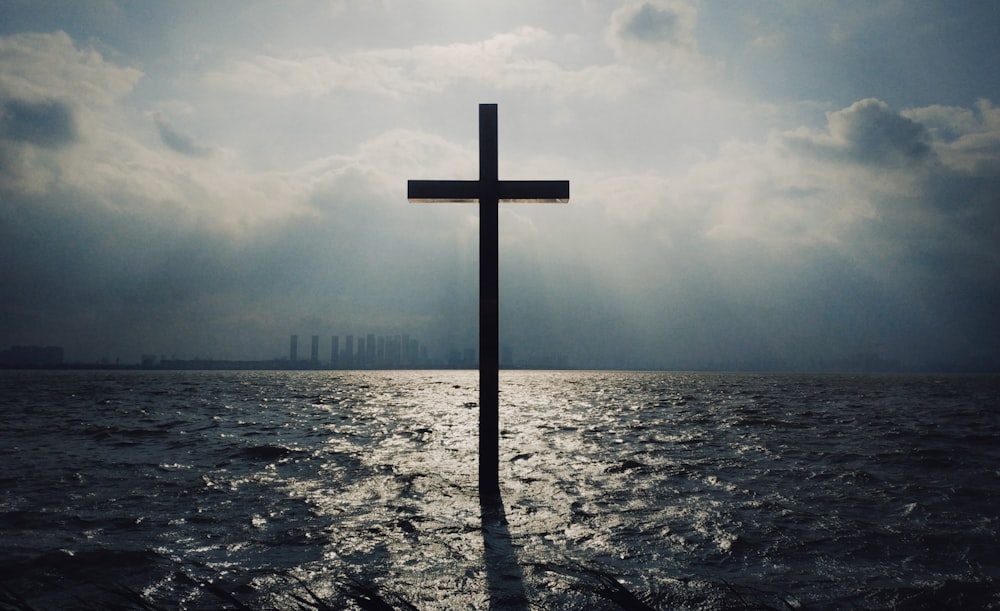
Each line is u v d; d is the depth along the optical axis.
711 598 4.63
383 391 47.41
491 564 5.43
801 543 6.10
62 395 36.69
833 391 47.22
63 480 9.31
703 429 16.66
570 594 4.70
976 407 27.06
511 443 13.67
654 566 5.40
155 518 7.07
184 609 4.41
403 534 6.43
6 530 6.50
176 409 24.64
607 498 8.13
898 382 84.31
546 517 7.12
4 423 18.08
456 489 8.73
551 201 9.16
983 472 9.91
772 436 14.91
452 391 48.53
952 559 5.60
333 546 5.99
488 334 8.75
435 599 4.60
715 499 8.05
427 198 9.02
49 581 4.96
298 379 94.38
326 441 14.12
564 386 61.94
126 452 12.22
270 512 7.37
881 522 6.87
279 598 4.61
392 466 10.65
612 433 15.70
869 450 12.32
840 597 4.67
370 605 4.46
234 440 14.14
